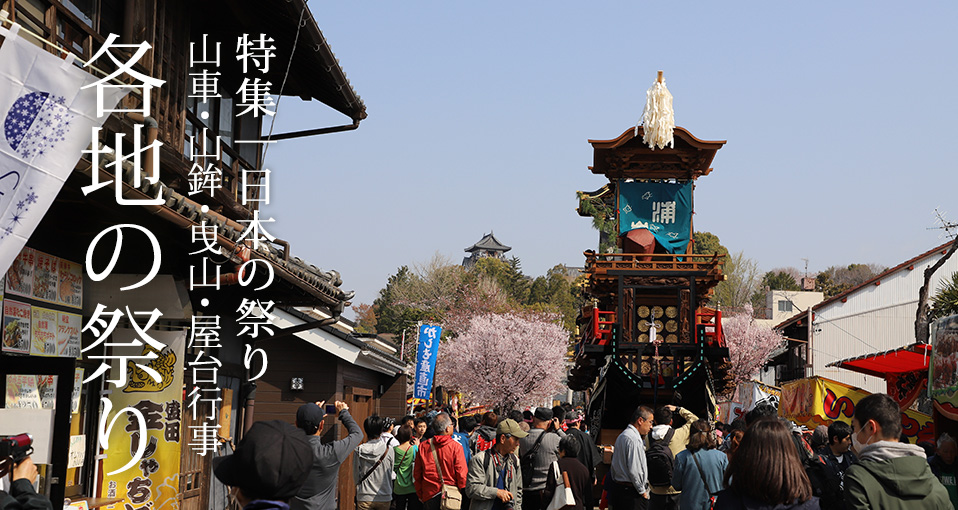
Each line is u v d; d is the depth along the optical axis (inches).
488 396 2304.4
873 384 1777.8
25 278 316.5
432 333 1160.8
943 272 1749.5
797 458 171.8
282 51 526.0
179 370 394.9
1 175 219.3
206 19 483.2
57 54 315.9
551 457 474.3
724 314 2982.3
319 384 676.1
